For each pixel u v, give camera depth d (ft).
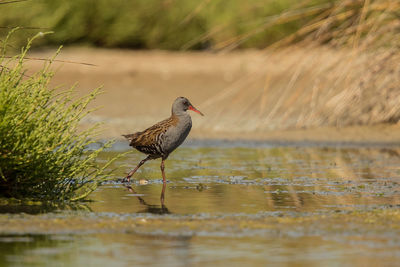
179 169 46.47
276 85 74.90
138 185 40.47
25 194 35.86
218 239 27.55
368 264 24.32
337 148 55.93
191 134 62.23
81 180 39.09
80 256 25.14
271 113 62.90
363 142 57.93
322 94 63.26
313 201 35.53
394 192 38.14
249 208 33.71
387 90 59.88
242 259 24.89
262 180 42.04
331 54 58.29
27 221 30.27
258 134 61.93
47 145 35.50
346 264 24.34
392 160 50.14
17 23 79.66
